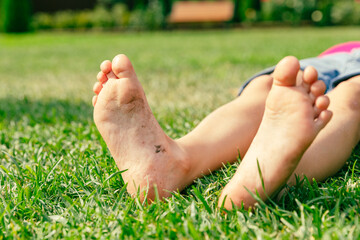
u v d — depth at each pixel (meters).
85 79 2.51
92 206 0.77
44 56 4.54
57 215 0.74
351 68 0.97
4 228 0.71
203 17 10.80
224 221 0.70
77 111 1.46
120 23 10.46
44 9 12.07
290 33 7.53
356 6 9.84
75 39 7.72
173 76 2.42
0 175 0.88
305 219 0.69
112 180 0.83
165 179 0.77
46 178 0.84
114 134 0.77
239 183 0.71
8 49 5.88
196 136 0.84
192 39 6.73
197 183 0.82
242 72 2.44
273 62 2.84
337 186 0.77
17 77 2.79
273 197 0.73
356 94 0.84
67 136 1.14
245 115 0.87
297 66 0.69
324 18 9.66
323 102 0.69
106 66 0.77
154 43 6.09
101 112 0.77
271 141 0.71
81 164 0.92
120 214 0.73
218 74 2.41
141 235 0.68
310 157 0.78
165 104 1.53
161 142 0.77
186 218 0.70
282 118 0.70
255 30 9.34
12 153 1.02
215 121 0.86
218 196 0.77
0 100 1.81
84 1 12.27
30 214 0.76
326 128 0.80
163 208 0.74
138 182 0.76
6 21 9.49
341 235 0.64
